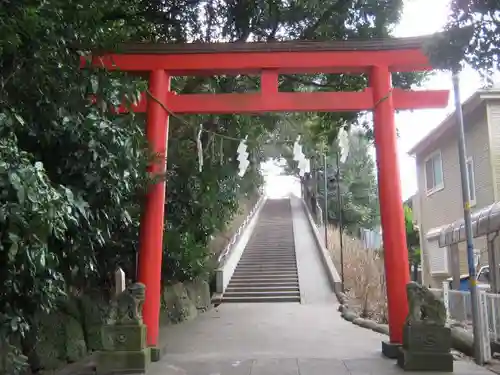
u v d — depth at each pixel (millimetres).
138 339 6676
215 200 12891
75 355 7512
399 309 7418
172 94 8094
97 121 5613
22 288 4652
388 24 9711
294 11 9672
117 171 5871
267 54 7961
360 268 15836
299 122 12531
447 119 14766
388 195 7691
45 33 4848
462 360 7188
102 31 5977
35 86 5137
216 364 7082
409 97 7992
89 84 5660
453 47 4629
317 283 17328
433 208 17438
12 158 3975
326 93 8031
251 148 12734
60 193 4523
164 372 6613
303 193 36781
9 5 4512
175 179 11398
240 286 17406
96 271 7387
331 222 29422
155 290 7562
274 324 11578
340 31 9867
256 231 26078
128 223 7219
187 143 11523
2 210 3703
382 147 7797
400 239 7578
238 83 11727
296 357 7512
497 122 13055
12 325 4508
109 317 6832
